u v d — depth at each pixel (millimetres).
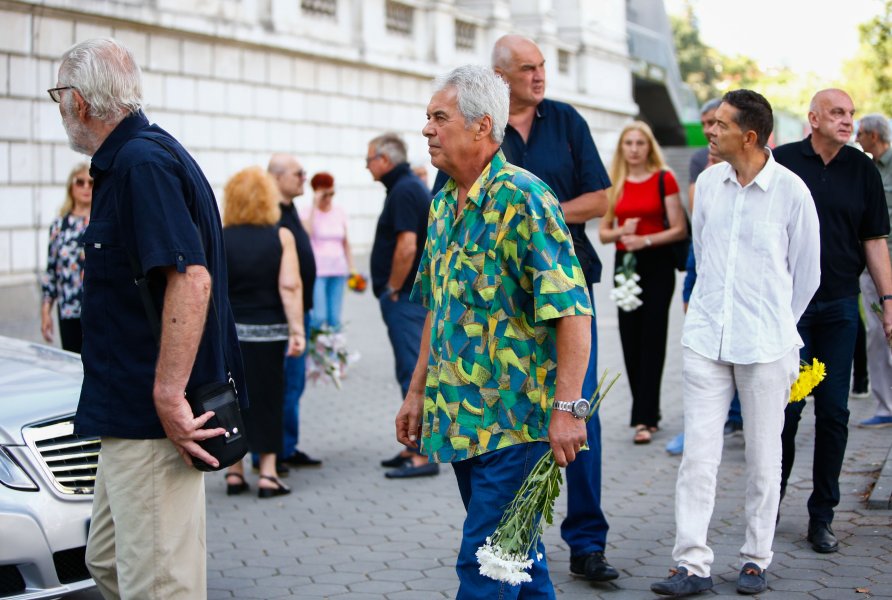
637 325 8461
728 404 5117
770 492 5043
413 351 7863
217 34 16328
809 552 5586
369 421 9930
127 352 3705
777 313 5008
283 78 18219
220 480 7902
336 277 13289
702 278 5164
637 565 5547
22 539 4590
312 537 6344
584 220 5348
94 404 3725
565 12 33219
